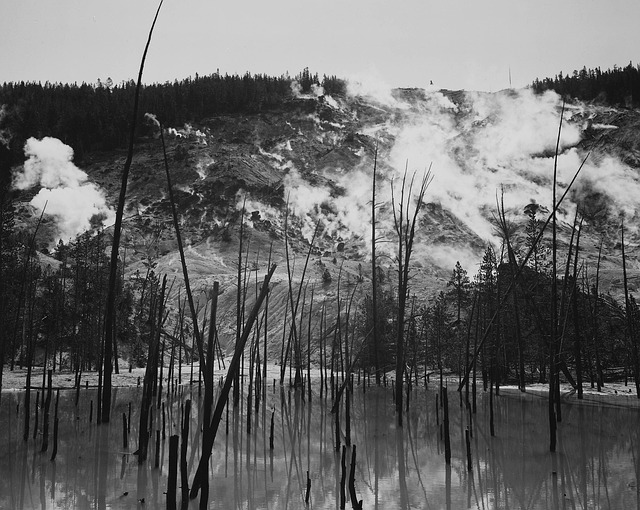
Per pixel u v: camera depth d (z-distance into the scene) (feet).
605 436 82.48
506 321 163.02
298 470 62.39
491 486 55.47
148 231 563.48
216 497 51.37
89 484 54.24
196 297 344.69
